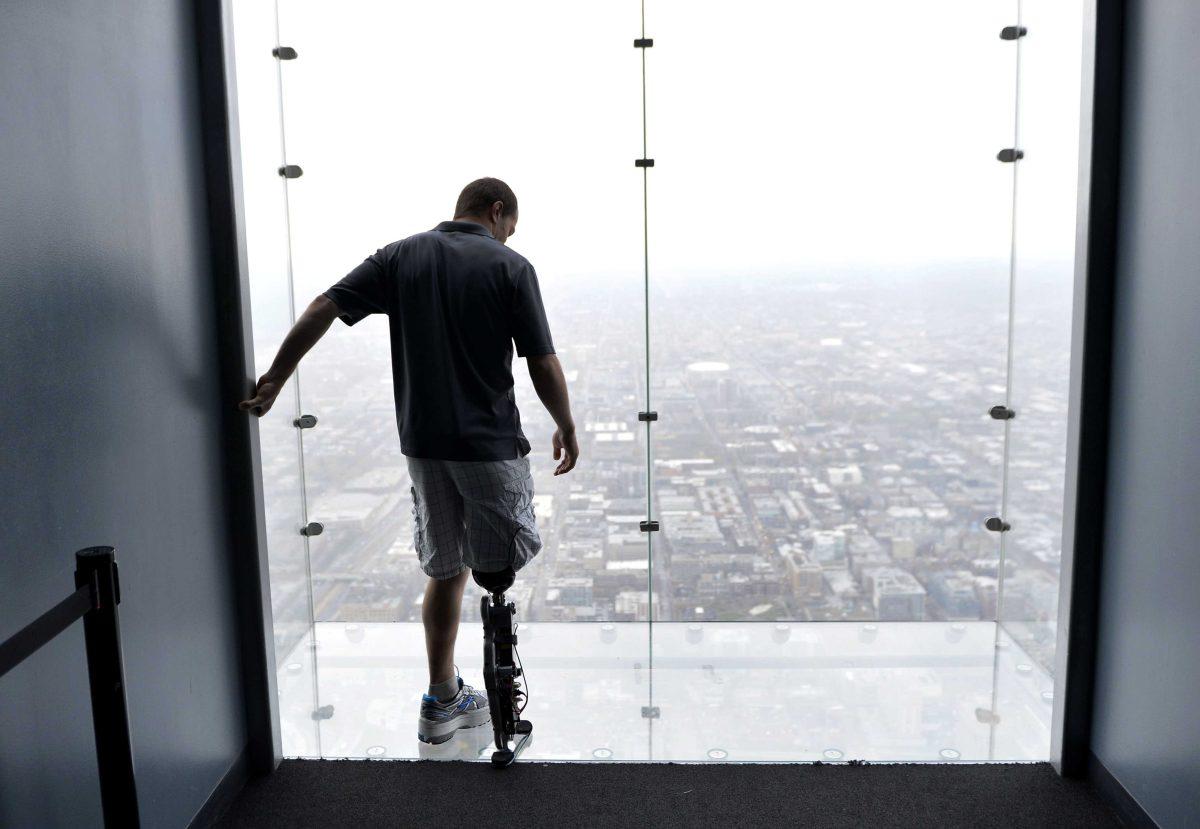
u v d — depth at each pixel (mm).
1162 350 2094
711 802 2432
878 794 2463
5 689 1520
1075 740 2512
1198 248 1945
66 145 1708
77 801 1729
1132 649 2258
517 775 2570
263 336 2557
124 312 1914
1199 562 1966
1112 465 2346
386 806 2426
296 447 2760
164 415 2090
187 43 2229
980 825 2318
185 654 2189
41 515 1622
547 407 2395
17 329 1561
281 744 2678
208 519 2326
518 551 2434
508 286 2316
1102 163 2279
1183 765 2037
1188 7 1971
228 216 2334
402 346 2404
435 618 2609
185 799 2180
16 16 1565
